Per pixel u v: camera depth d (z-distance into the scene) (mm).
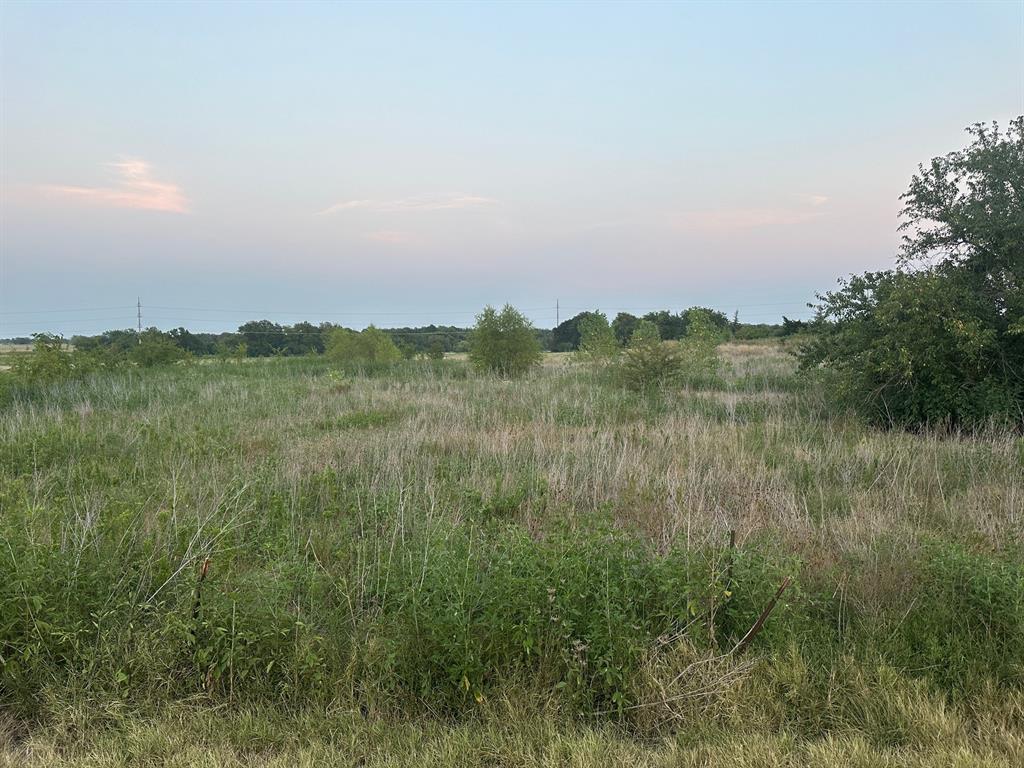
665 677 3314
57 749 3021
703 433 9016
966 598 3826
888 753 2865
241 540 5020
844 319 11875
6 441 8828
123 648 3459
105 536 4383
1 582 3551
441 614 3490
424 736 3133
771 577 3838
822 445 8820
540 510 5867
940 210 11242
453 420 11156
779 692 3334
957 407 10039
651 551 4223
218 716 3205
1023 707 3098
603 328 23062
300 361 28984
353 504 5930
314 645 3506
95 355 20625
